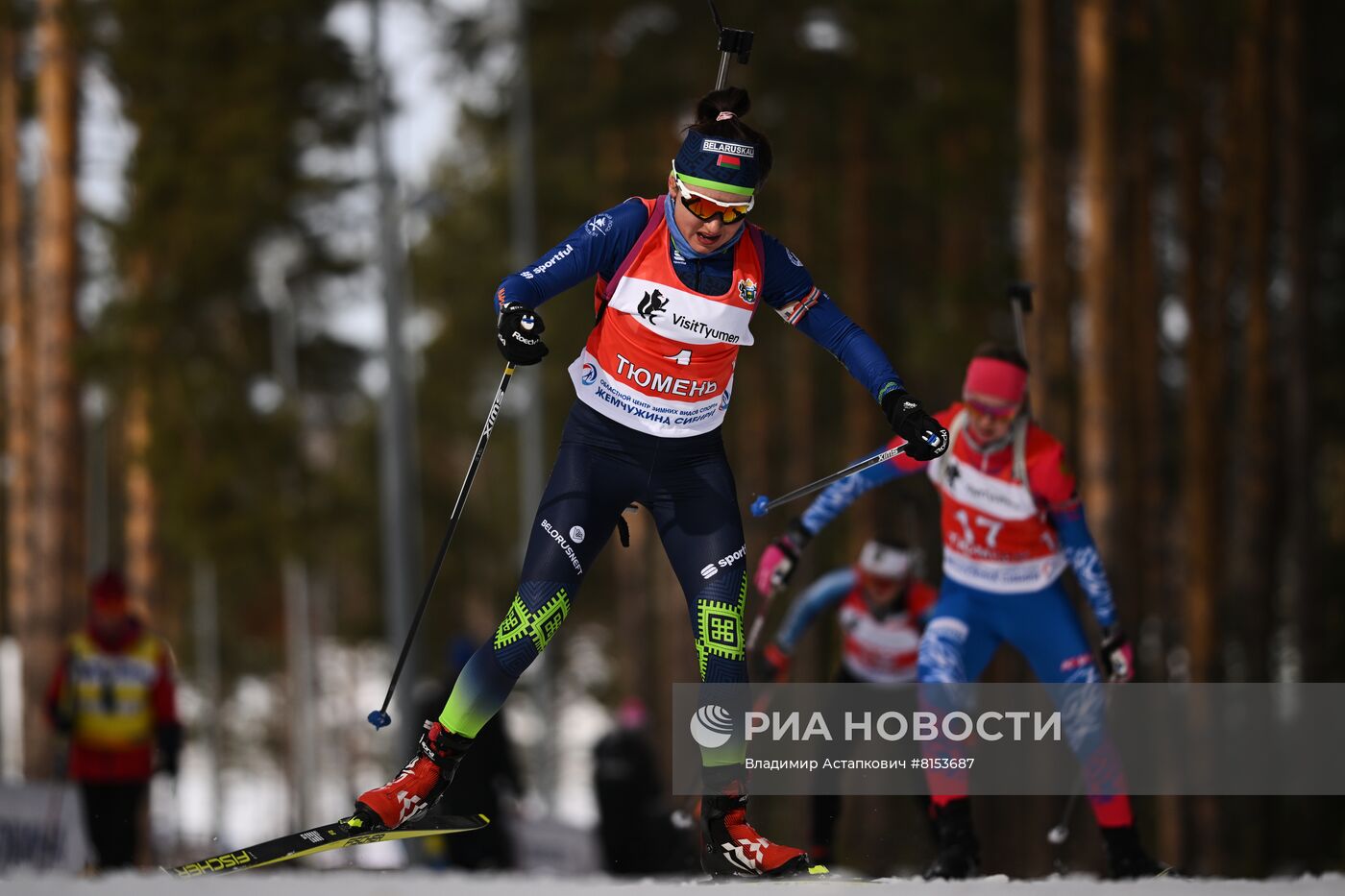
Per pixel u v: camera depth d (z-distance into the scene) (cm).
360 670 18200
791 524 2191
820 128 8656
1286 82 7256
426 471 12812
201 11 7969
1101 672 2150
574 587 1466
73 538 7181
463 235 11531
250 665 16275
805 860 1449
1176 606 8806
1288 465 7338
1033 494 2042
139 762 3203
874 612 2475
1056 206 6184
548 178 8969
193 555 8169
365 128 8838
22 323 8569
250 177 8206
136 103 8100
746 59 1443
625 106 8531
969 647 2136
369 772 17875
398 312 6000
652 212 1430
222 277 8188
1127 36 6406
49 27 7225
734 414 9431
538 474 7675
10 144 8462
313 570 8700
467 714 1469
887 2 7844
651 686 9294
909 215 8962
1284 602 8600
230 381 8244
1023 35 6328
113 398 7781
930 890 1368
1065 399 5900
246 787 17975
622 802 3647
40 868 3747
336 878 1577
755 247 1450
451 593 12588
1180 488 8519
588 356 1476
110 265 8412
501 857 3662
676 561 1474
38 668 7000
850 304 8838
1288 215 7244
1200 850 5953
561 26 8606
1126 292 7244
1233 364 8225
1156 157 8056
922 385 8425
